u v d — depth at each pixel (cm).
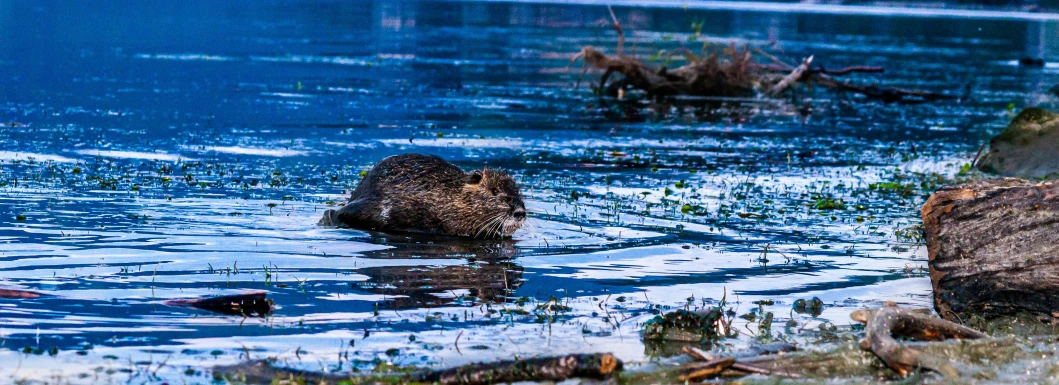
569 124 2752
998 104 3588
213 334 889
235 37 5453
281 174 1777
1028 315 999
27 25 5553
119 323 908
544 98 3381
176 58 4153
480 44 5653
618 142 2430
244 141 2181
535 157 2141
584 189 1747
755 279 1148
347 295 1030
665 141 2480
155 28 5831
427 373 775
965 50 6353
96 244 1201
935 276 1062
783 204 1653
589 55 3531
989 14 12619
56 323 899
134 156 1914
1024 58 5425
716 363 791
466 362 834
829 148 2444
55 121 2353
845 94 3800
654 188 1784
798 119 3055
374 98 3170
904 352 802
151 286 1031
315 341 880
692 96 3575
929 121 3080
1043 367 800
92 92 2958
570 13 9656
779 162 2181
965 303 1023
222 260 1155
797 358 817
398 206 1366
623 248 1293
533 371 775
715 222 1480
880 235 1417
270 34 5778
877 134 2756
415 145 2245
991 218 1073
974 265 1042
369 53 4838
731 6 13200
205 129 2339
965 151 2442
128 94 2958
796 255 1277
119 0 8519
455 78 3897
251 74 3697
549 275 1145
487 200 1342
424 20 7800
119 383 760
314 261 1169
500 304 1016
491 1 12112
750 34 7081
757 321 974
